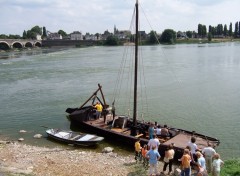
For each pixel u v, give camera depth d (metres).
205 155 19.22
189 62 100.62
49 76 72.38
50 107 42.25
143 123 28.02
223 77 65.81
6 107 42.41
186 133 25.69
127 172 20.16
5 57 128.75
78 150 25.73
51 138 29.12
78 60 112.88
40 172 20.00
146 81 62.53
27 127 33.12
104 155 24.08
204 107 40.75
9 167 20.66
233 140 28.28
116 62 102.56
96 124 30.25
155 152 18.77
